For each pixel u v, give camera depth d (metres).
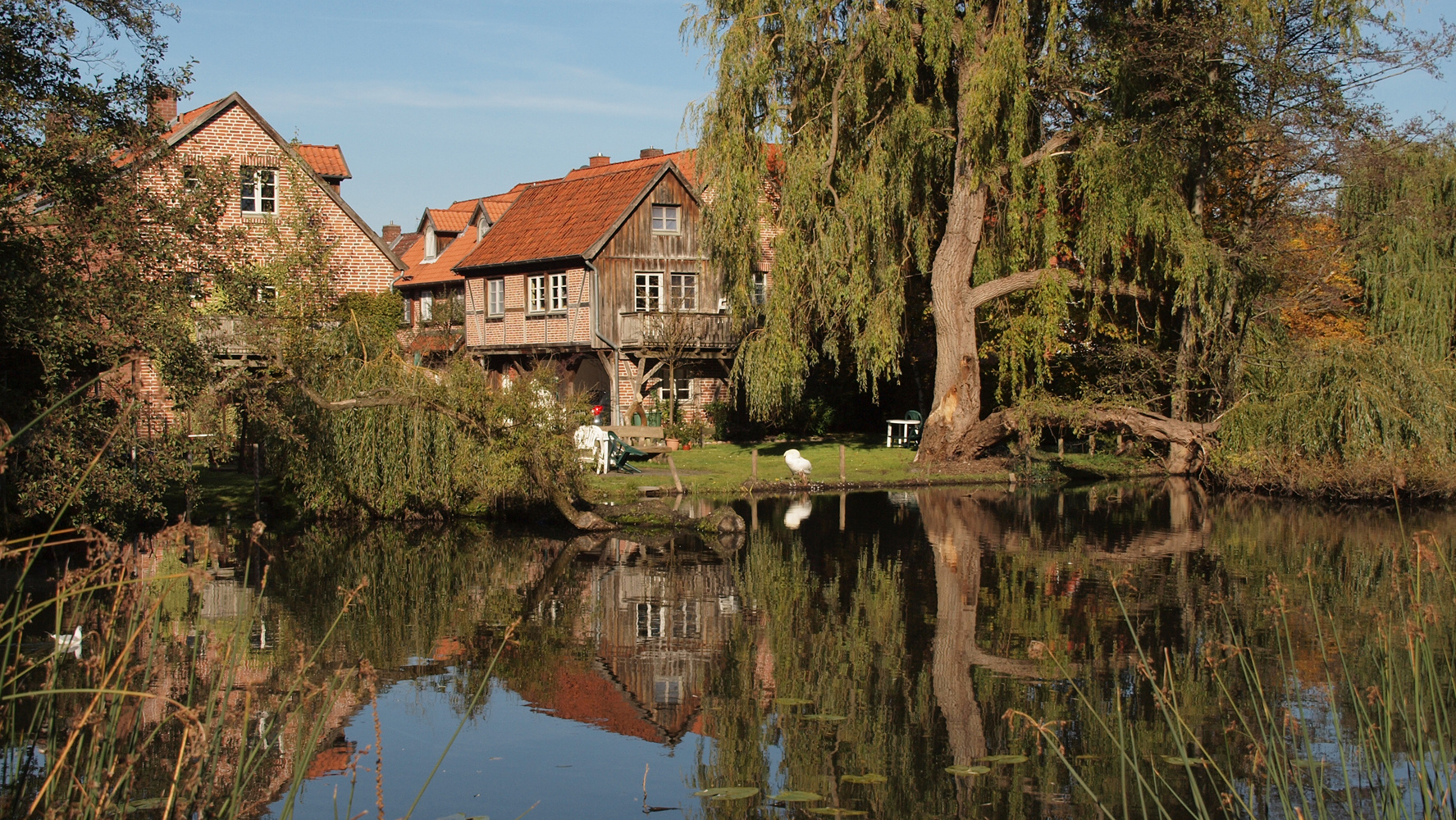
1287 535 17.56
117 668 5.16
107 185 13.48
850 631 11.12
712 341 33.66
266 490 21.05
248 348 17.17
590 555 16.03
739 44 25.64
